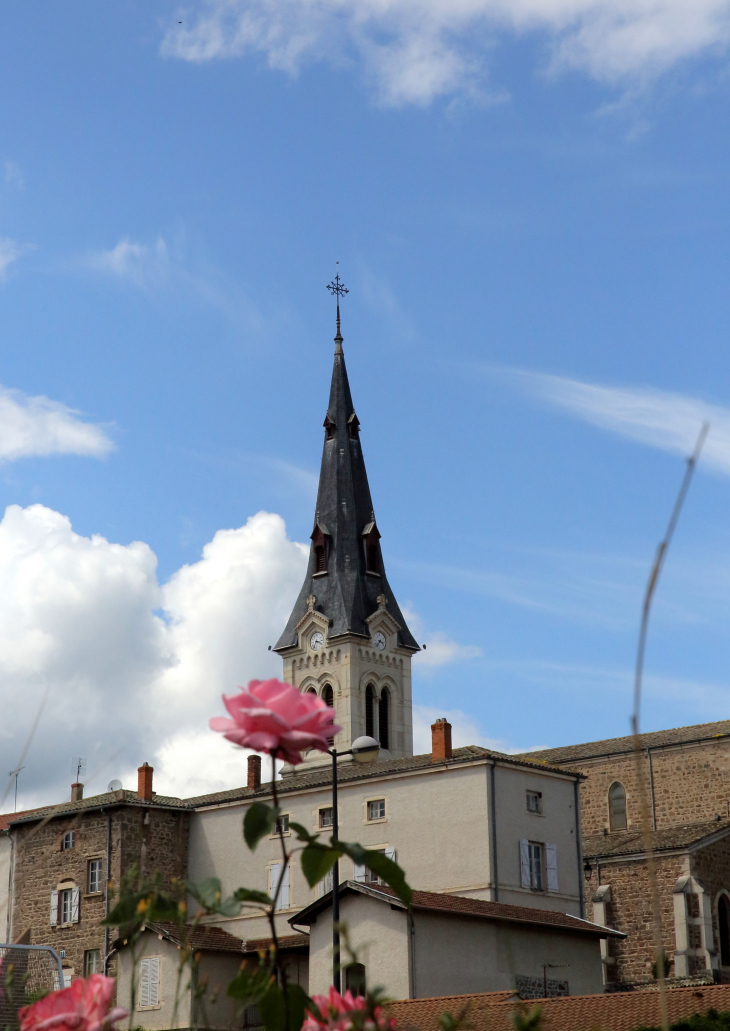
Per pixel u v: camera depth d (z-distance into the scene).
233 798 55.69
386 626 99.31
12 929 57.22
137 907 4.87
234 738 4.33
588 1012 29.22
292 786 54.34
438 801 50.00
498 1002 30.44
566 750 67.62
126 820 54.84
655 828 62.22
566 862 50.88
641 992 30.12
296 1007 5.01
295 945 42.97
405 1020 30.30
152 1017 43.50
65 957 54.66
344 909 38.66
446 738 51.66
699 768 61.94
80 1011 4.33
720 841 54.62
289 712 4.41
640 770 4.40
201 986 4.99
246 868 54.31
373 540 101.88
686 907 51.69
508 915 39.97
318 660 98.56
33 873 57.41
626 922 53.47
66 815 56.84
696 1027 25.22
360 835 51.84
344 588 99.31
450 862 48.94
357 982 4.96
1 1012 7.87
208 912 4.96
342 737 95.06
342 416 104.94
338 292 108.12
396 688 99.19
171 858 55.81
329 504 102.44
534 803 50.69
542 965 40.47
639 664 3.98
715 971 51.00
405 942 37.03
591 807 64.88
